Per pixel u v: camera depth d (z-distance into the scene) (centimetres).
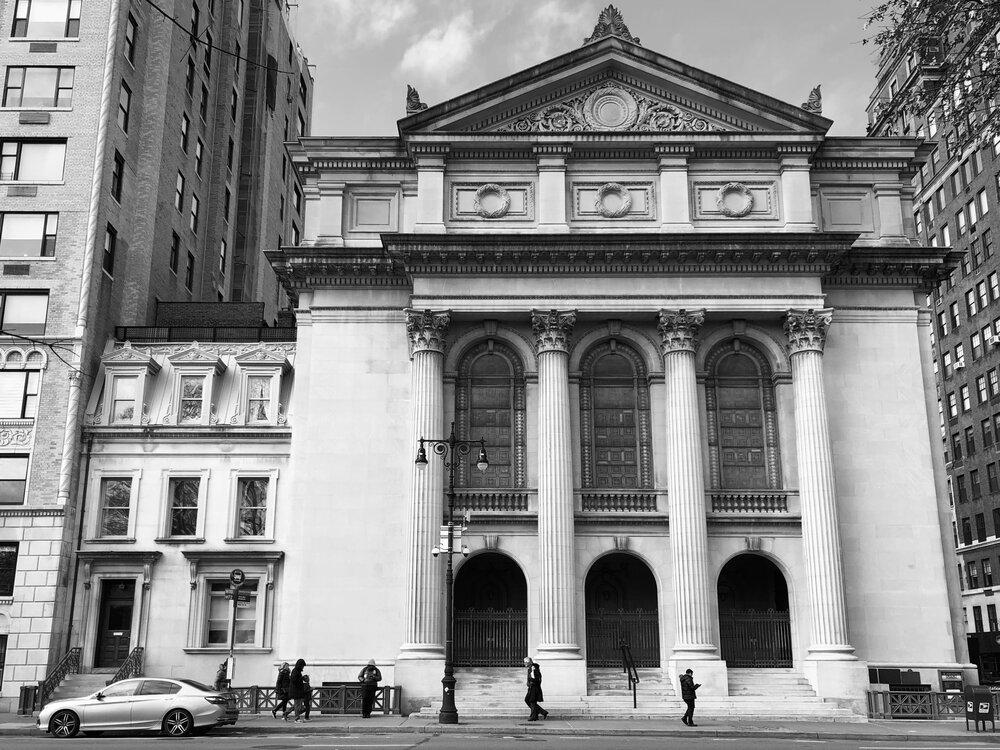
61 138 4575
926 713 3450
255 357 4434
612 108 4272
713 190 4222
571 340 4109
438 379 3991
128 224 4909
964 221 8350
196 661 3997
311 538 3934
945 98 2611
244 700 3531
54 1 4762
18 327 4347
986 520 8006
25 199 4481
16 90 4638
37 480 4150
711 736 2780
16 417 4228
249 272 6756
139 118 5075
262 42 7144
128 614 4138
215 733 2830
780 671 3762
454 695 3212
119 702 2759
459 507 3938
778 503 3969
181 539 4147
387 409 4091
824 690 3575
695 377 4016
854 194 4312
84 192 4503
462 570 4103
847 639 3700
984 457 8038
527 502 3956
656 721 3200
